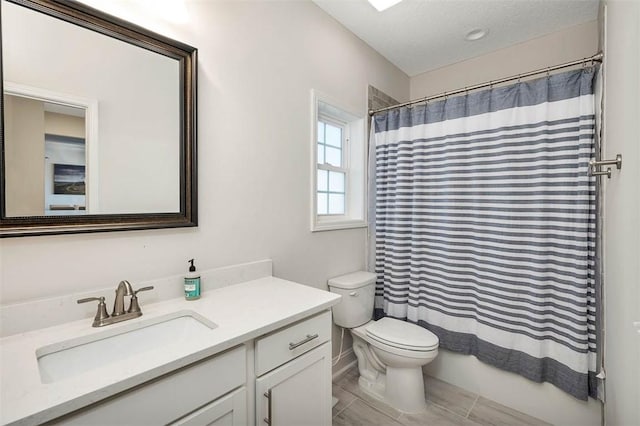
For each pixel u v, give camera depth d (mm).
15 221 878
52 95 945
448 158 2008
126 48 1095
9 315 870
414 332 1841
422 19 2014
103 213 1050
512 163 1771
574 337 1566
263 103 1569
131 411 698
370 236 2387
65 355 859
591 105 1534
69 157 980
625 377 924
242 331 912
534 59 2242
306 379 1146
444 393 1958
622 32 960
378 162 2367
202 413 828
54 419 601
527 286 1729
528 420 1712
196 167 1272
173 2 1143
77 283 1000
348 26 2094
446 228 2020
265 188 1589
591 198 1545
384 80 2523
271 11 1607
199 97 1302
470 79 2549
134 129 1118
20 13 884
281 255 1688
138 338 1001
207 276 1324
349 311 1958
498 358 1814
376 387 1970
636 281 804
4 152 862
